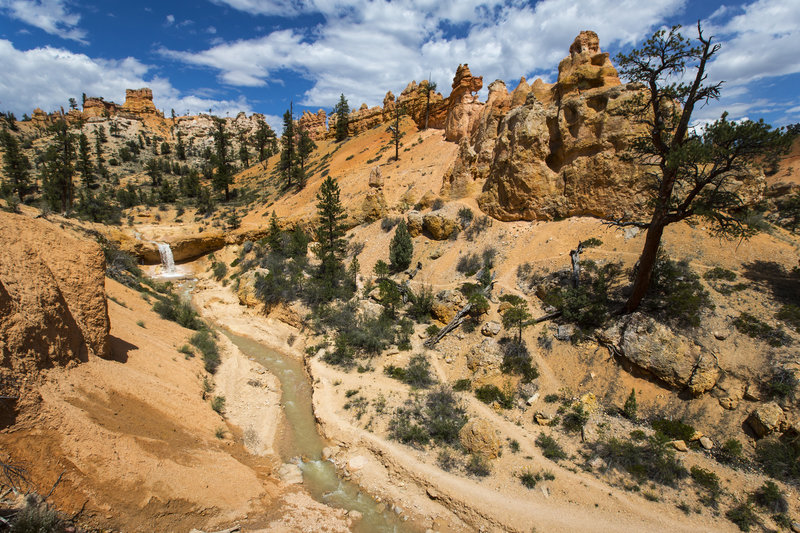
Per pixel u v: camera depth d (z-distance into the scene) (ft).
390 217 189.47
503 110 174.60
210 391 84.99
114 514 44.37
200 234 204.13
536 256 130.31
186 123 566.36
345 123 370.12
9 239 53.31
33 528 35.50
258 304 147.43
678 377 77.15
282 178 284.20
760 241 105.19
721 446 68.33
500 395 87.86
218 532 50.47
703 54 73.87
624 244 116.88
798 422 64.23
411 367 100.27
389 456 71.56
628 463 67.31
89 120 469.98
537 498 62.54
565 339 95.55
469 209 159.84
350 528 58.34
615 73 137.39
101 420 52.01
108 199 246.88
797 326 79.41
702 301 90.17
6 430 41.70
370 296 139.85
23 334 47.83
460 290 127.24
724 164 79.66
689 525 56.95
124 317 90.22
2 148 320.70
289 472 68.23
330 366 104.22
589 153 135.13
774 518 56.65
